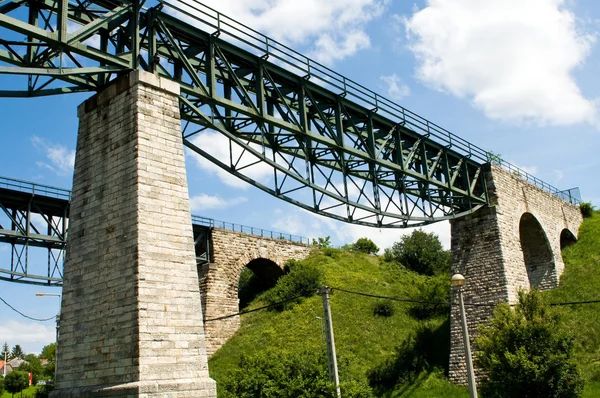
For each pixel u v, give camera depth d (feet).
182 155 60.08
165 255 55.21
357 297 166.40
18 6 58.65
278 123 77.77
